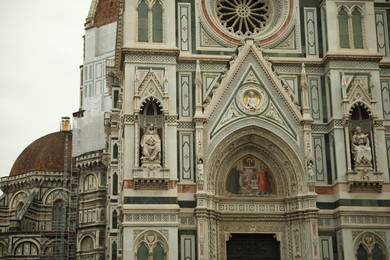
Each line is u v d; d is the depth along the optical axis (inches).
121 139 1971.0
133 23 1831.9
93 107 4397.1
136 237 1672.0
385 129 1904.5
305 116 1838.1
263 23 1952.5
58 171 4530.0
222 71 1867.6
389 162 1877.5
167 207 1697.8
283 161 1833.2
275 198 1820.9
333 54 1866.4
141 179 1701.5
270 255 1804.9
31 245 4077.3
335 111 1834.4
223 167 1830.7
